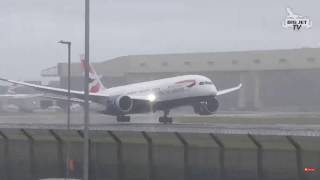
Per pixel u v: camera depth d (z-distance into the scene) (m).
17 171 126.50
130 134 110.56
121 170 112.75
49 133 119.94
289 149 94.88
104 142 115.19
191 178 104.94
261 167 97.50
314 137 91.50
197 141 103.81
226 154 101.38
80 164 116.25
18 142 126.19
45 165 122.00
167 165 107.19
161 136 106.88
